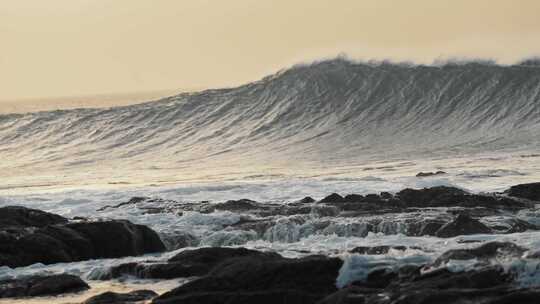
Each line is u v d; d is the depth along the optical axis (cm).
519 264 3822
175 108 19775
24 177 14762
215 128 18838
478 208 7050
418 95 18700
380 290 3847
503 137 15712
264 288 4194
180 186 10138
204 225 7038
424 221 6397
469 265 3962
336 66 19962
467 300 3578
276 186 9719
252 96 19775
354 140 16900
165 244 6594
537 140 15038
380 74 19438
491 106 17825
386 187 9231
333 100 19112
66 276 5162
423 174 10638
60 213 8200
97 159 17162
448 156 13912
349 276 4156
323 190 9206
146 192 9694
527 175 10344
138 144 18438
